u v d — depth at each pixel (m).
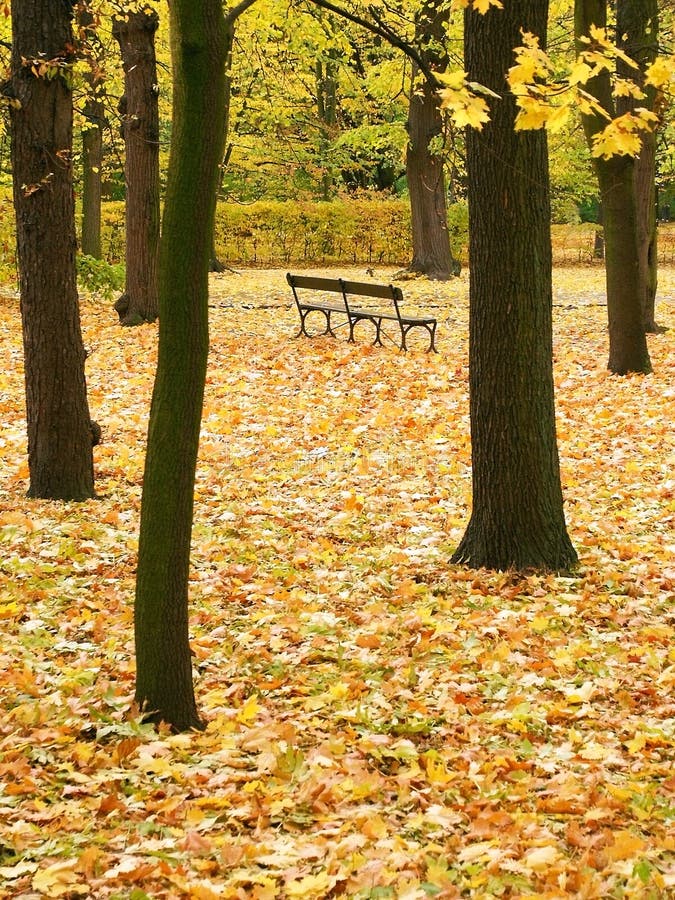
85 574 7.13
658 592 6.84
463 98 5.00
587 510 8.70
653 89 13.45
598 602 6.69
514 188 7.15
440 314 20.86
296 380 13.80
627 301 14.04
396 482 9.49
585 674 5.56
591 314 20.59
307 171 38.00
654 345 16.58
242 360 15.09
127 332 17.30
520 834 3.84
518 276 7.25
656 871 3.59
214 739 4.69
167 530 4.87
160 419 4.84
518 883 3.51
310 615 6.42
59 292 8.70
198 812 3.95
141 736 4.68
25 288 8.70
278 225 35.94
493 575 7.28
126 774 4.27
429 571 7.36
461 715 5.03
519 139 7.07
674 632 6.12
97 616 6.30
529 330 7.30
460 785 4.30
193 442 4.88
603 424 11.48
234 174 38.34
